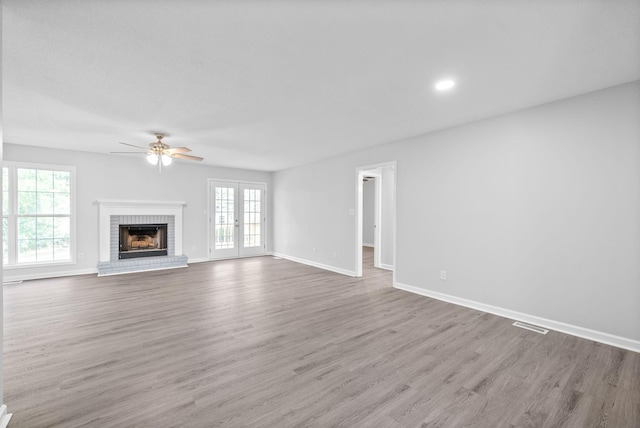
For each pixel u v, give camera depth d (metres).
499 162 3.37
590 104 2.75
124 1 1.58
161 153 4.25
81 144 4.85
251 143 4.73
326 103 3.04
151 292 4.30
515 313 3.25
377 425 1.66
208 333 2.87
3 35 1.88
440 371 2.21
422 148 4.18
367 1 1.58
